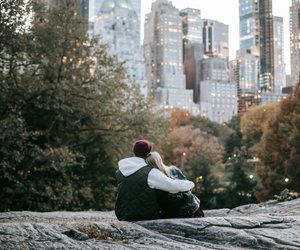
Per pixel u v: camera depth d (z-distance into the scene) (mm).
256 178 43094
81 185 23516
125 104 24422
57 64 22656
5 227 5105
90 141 24078
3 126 18625
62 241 4906
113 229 5570
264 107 79188
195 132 68312
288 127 36750
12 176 19125
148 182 6020
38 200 20531
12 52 21250
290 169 34469
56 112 22000
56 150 19578
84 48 23734
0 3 20859
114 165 24719
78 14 23344
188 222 5898
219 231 5699
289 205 10109
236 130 92562
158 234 5574
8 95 21109
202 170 42219
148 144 6336
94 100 22953
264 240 5496
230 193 35812
